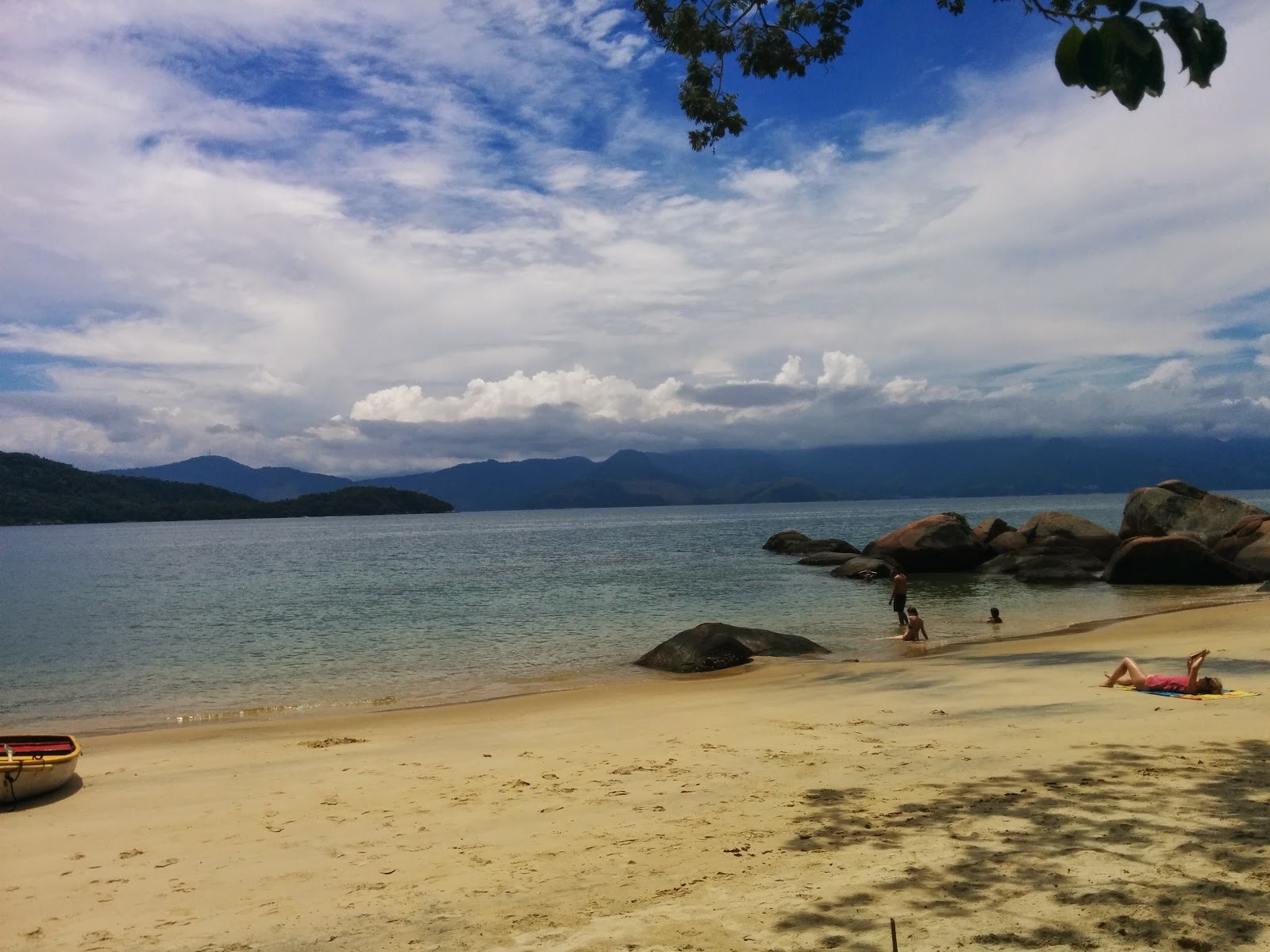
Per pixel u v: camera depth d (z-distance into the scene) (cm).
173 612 3519
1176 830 680
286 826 855
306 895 662
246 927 605
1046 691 1400
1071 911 538
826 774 954
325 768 1105
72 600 4094
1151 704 1223
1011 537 4550
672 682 1828
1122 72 266
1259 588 3303
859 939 515
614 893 625
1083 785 832
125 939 593
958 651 2092
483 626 2939
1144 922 515
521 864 708
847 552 5794
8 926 625
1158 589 3425
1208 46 264
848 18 1066
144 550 9669
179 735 1414
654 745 1158
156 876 723
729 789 914
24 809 946
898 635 2469
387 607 3591
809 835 736
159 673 2169
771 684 1703
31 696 1898
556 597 3806
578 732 1280
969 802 801
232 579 5275
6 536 15500
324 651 2481
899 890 591
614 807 869
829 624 2759
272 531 17038
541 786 966
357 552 8425
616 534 11600
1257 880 569
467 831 811
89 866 754
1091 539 4425
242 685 1995
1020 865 625
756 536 10200
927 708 1328
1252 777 820
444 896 643
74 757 1032
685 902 598
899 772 939
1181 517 4106
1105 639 2095
